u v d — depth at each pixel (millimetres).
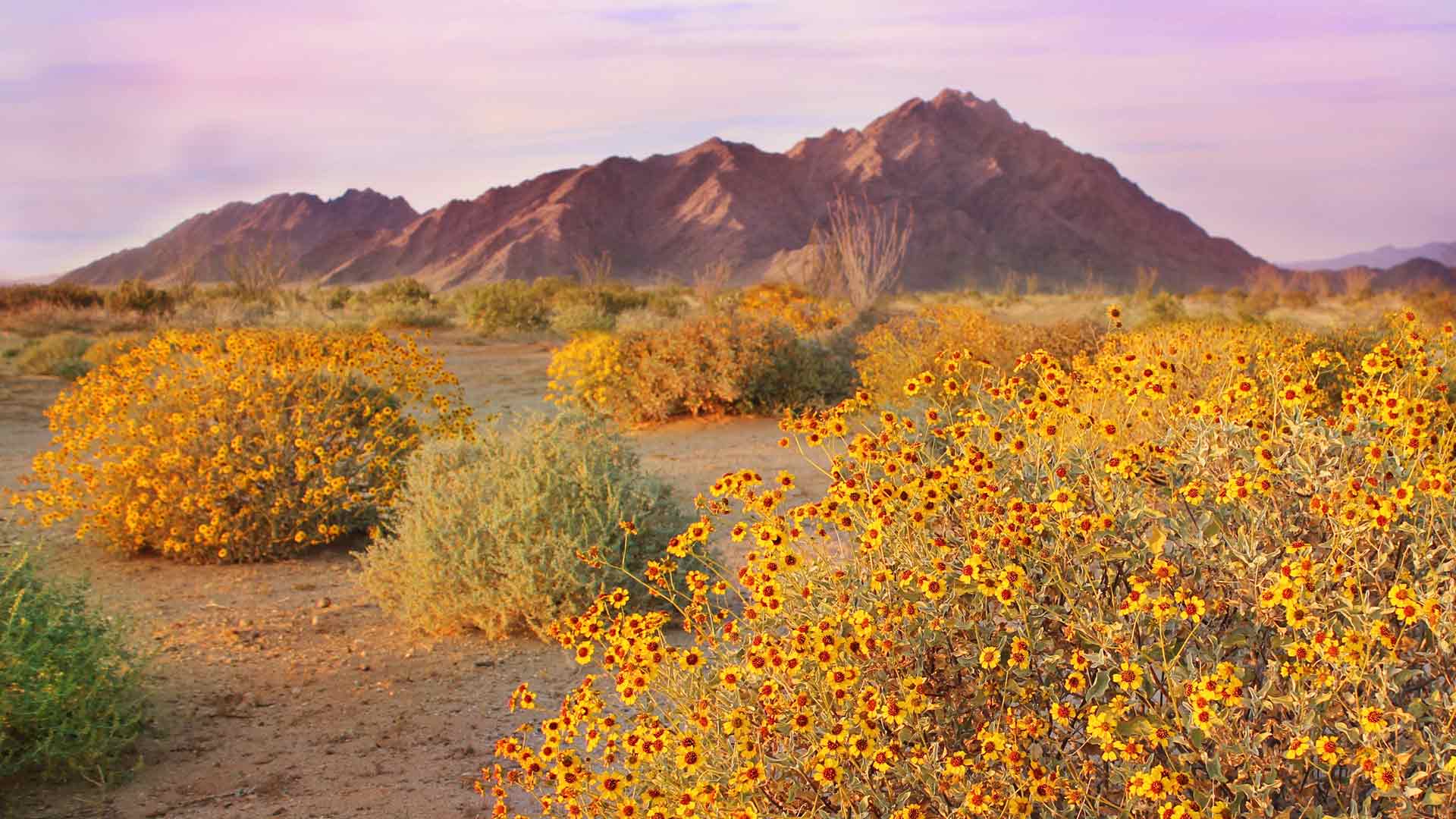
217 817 4273
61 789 4496
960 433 3311
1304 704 2473
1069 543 2818
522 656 6234
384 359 9797
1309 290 62781
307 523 8867
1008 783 2605
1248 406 3197
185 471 8555
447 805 4379
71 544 8969
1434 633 2482
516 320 35156
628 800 2848
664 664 3189
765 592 2939
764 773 2686
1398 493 2635
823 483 10758
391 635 6652
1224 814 2402
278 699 5594
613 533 6684
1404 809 2357
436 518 6727
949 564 2916
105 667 4949
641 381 15805
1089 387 4730
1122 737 2568
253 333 9758
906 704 2596
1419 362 3529
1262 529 2803
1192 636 2717
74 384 21062
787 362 16312
